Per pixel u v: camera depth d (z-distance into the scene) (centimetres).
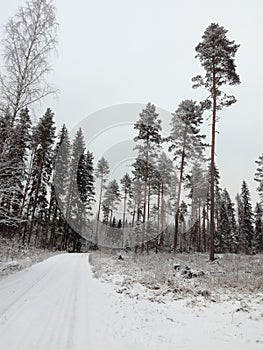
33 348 433
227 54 1933
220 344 510
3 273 1109
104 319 615
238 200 6400
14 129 1176
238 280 1056
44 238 3603
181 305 795
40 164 2802
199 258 1941
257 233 5134
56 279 1095
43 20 1289
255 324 611
